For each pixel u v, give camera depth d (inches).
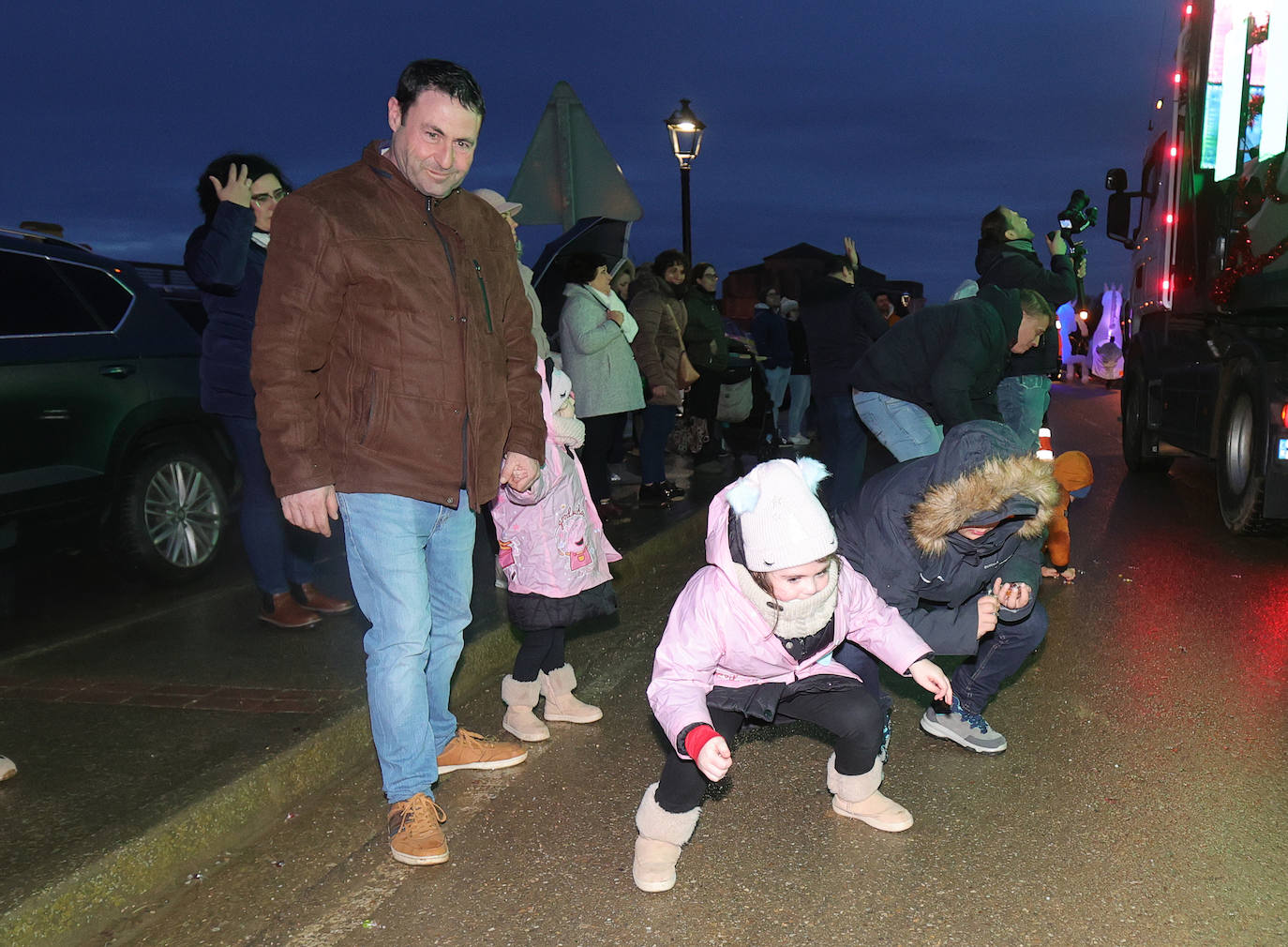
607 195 305.6
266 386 123.0
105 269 242.8
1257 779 147.1
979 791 144.9
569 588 158.6
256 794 136.2
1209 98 330.0
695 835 134.0
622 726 169.2
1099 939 110.5
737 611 115.7
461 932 113.7
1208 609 226.8
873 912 116.0
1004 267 273.3
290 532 205.9
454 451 129.3
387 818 138.4
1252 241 290.5
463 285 129.7
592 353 279.9
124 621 214.5
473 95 124.3
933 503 126.3
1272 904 116.7
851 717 126.0
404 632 130.2
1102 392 892.6
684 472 395.2
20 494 215.6
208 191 186.1
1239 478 293.3
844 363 294.5
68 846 118.8
